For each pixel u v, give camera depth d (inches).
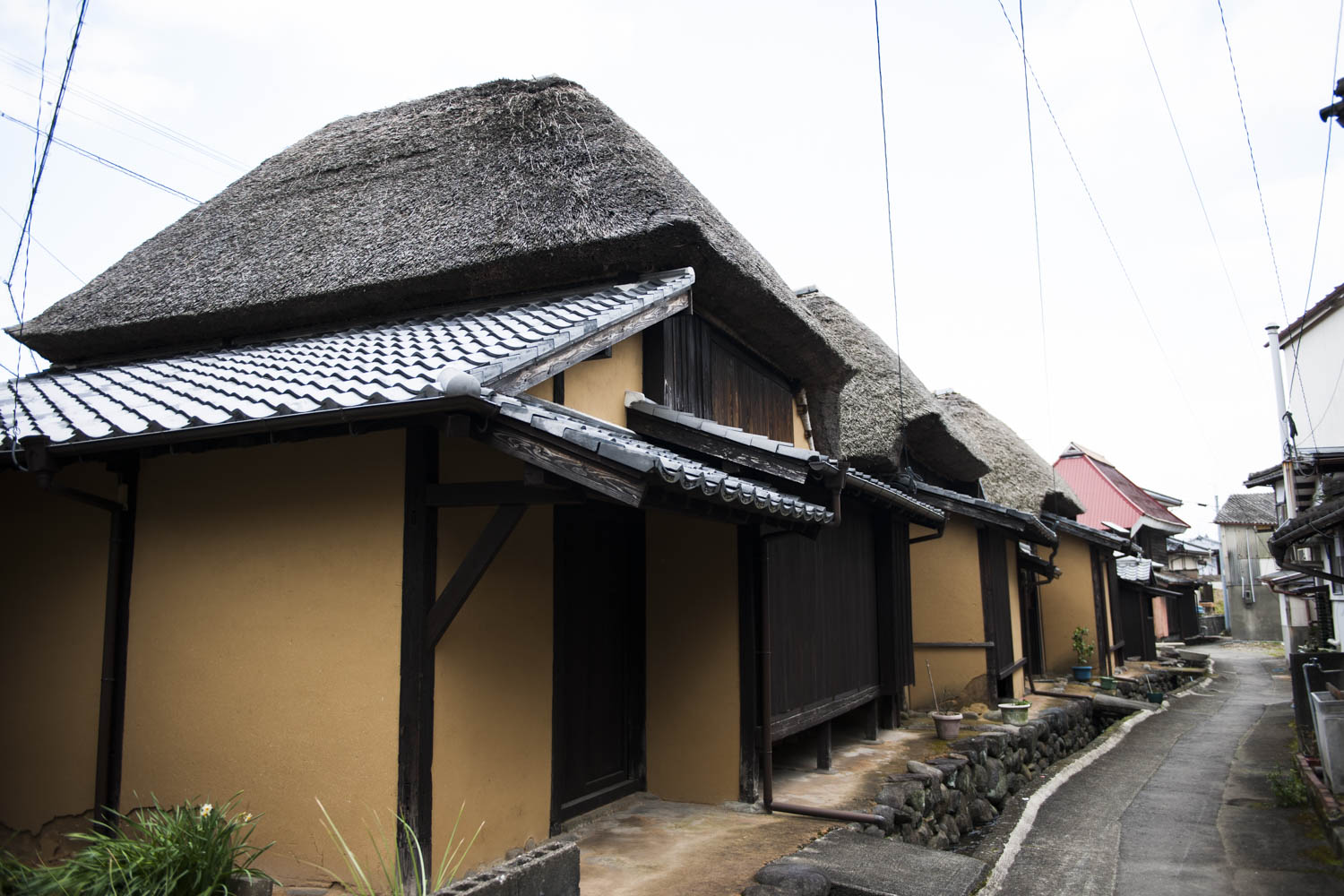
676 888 145.9
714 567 212.7
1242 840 223.3
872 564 311.3
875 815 193.5
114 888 100.6
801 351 284.2
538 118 265.3
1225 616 1346.0
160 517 161.3
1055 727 375.6
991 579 378.9
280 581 147.3
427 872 131.1
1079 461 1103.6
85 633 165.5
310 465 148.1
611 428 161.9
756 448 187.6
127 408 161.9
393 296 233.1
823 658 253.0
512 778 155.6
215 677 150.7
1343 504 270.8
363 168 290.0
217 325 252.2
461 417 122.3
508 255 218.5
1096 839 228.2
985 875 175.9
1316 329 502.0
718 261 218.5
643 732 213.2
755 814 196.4
